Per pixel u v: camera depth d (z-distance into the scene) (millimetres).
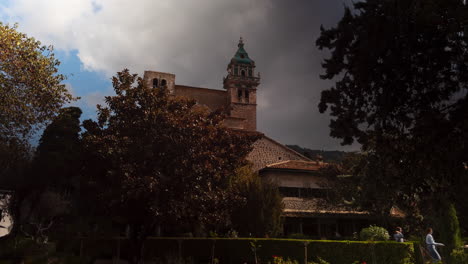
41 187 35844
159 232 28609
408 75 7797
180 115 20656
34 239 22484
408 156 8656
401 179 9172
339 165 34938
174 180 17641
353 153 31750
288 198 35406
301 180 36688
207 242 22234
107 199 18016
